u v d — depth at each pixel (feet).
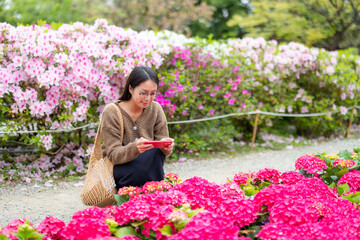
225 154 19.33
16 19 27.73
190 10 43.70
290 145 21.24
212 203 8.04
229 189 8.48
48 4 30.42
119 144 9.79
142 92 9.51
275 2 32.68
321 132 23.41
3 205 12.42
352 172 10.23
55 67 15.48
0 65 15.02
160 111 10.62
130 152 9.29
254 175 10.28
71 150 16.62
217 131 20.47
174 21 43.37
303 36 32.45
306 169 10.36
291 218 7.30
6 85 14.52
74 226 6.84
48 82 14.73
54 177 15.30
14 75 14.75
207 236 6.28
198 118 19.43
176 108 17.80
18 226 6.98
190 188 8.46
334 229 6.88
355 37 33.71
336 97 22.89
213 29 51.19
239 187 9.04
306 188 8.82
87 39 15.78
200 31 49.75
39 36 14.98
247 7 51.26
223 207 7.61
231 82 19.13
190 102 18.20
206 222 6.69
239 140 22.09
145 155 9.89
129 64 16.16
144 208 7.20
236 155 19.17
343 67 22.04
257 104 21.40
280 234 6.56
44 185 14.51
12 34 14.85
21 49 14.70
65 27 16.06
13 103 15.57
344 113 22.03
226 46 20.44
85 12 36.70
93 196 9.73
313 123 22.61
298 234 6.83
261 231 6.79
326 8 31.68
